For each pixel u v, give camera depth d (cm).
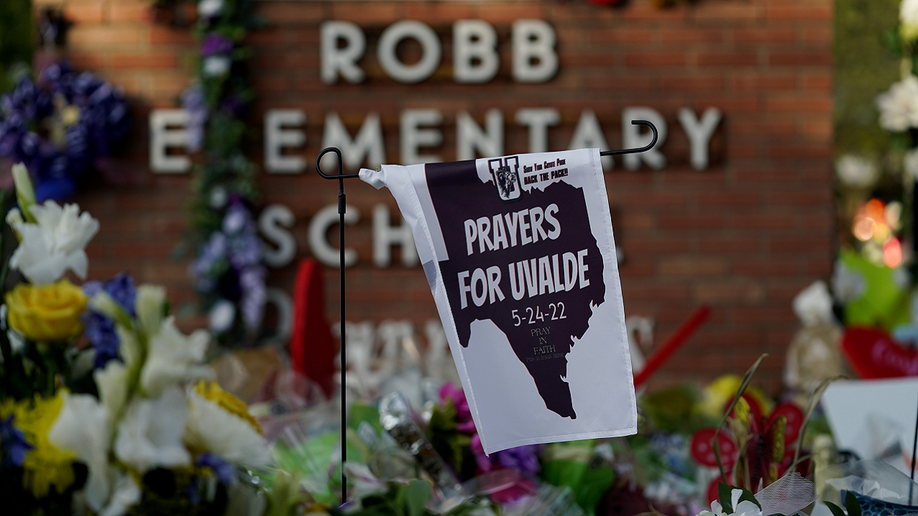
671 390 263
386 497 148
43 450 113
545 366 143
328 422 196
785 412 176
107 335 120
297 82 546
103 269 539
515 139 547
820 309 405
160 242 541
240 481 128
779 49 551
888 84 1187
